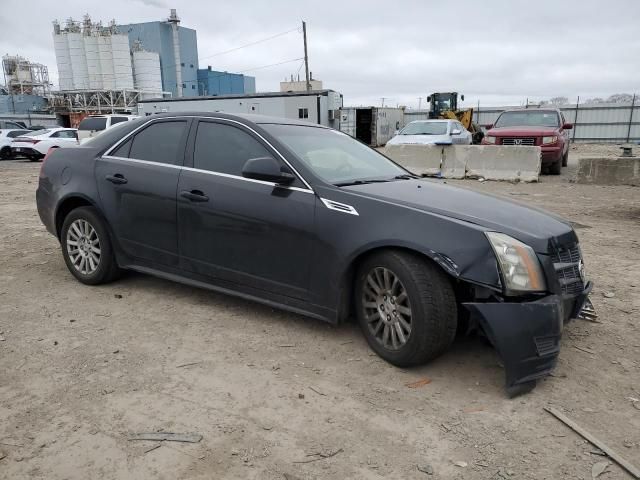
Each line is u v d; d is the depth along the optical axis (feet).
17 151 73.82
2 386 10.11
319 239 11.64
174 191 13.80
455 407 9.64
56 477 7.61
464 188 13.89
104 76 177.68
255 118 14.07
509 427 9.04
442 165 50.19
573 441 8.69
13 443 8.37
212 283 13.65
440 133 54.44
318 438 8.64
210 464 7.95
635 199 35.63
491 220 10.71
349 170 13.47
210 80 224.74
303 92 111.14
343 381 10.49
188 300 14.89
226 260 13.14
